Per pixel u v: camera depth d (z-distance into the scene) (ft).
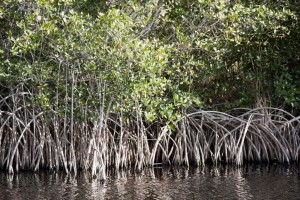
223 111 55.47
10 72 45.65
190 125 53.72
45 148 49.78
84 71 45.75
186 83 49.06
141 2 47.62
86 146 48.62
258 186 43.29
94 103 46.80
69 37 43.06
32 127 49.96
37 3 42.65
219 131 53.36
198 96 52.11
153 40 47.26
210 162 54.19
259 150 54.24
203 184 44.19
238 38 48.16
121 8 46.91
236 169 50.93
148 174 48.62
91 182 45.01
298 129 54.60
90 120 48.88
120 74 43.65
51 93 48.32
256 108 53.47
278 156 54.24
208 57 50.57
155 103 46.32
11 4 44.78
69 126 49.16
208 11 46.57
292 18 51.03
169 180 45.96
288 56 54.70
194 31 48.78
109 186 43.55
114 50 42.29
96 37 42.60
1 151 49.57
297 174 48.14
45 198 39.50
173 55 48.70
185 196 40.16
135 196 40.16
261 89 55.06
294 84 55.11
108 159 50.62
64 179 46.11
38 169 49.37
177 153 52.85
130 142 51.65
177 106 49.93
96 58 43.45
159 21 49.98
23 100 47.80
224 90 53.52
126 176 47.75
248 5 50.26
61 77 45.52
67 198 39.50
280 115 55.16
